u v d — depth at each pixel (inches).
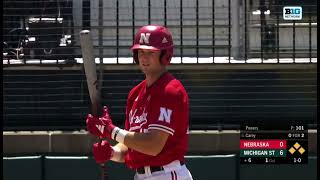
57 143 1018.7
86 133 1016.2
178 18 1262.3
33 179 976.9
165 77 530.6
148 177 540.1
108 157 546.3
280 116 1049.5
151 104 522.9
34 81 1046.4
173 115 516.4
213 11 1072.8
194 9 1263.5
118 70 1053.2
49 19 1097.4
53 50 1082.1
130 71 1052.5
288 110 1051.3
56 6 1106.7
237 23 1158.3
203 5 1274.6
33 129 1033.5
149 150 515.2
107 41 1213.1
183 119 526.0
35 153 1018.7
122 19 1203.9
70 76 1047.6
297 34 1209.4
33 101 1043.9
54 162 979.3
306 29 1205.7
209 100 1057.5
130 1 1243.8
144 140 512.4
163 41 526.0
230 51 1122.0
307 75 1055.6
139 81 1051.9
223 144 1019.9
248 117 1048.8
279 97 1056.8
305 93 1053.8
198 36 1134.4
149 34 524.7
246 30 1135.6
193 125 1035.3
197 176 978.7
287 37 1203.9
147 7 1173.1
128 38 1212.5
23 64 1043.3
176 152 533.6
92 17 1218.6
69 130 1033.5
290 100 1054.4
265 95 1057.5
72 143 1017.5
